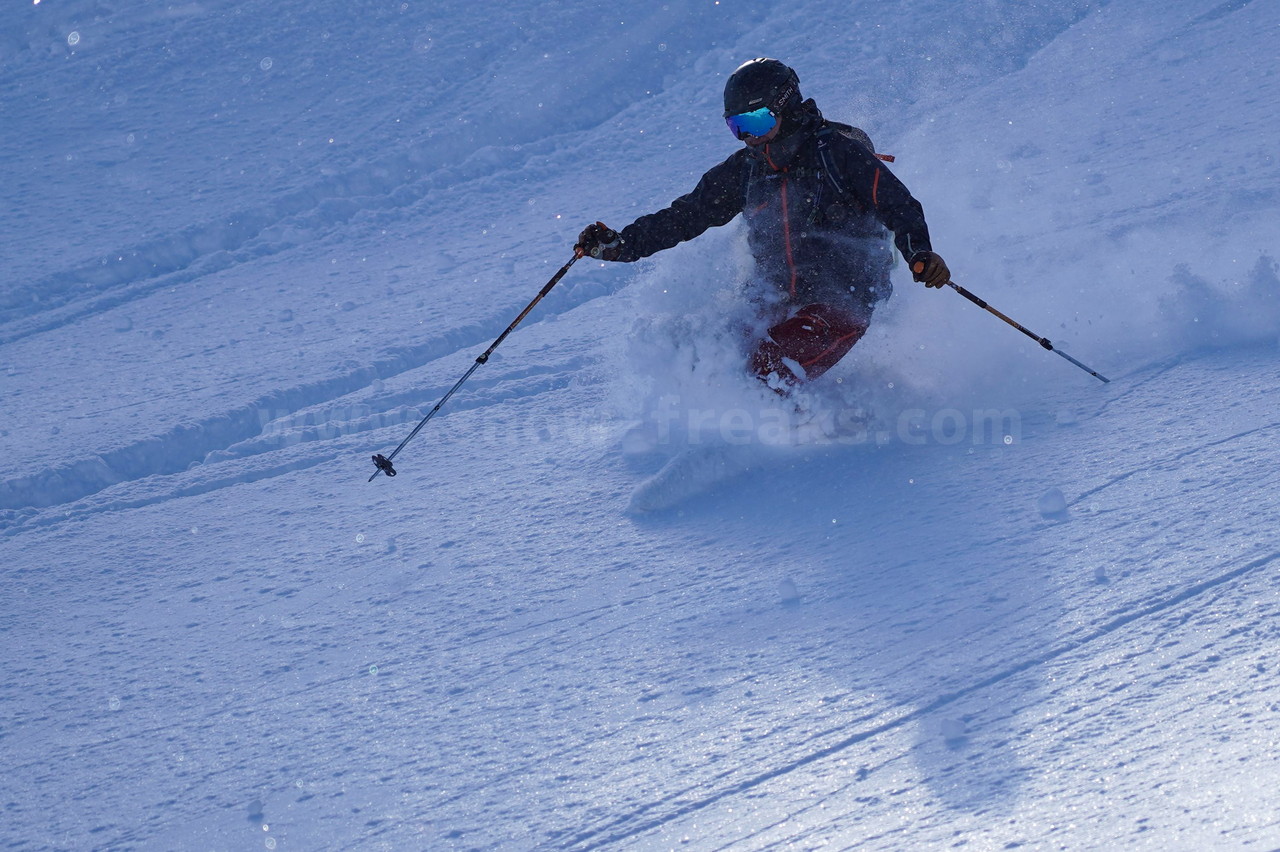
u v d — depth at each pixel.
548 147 43.78
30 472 20.38
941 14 51.81
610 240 17.39
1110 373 17.16
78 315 31.70
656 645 11.96
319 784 10.55
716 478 15.77
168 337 28.94
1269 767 8.02
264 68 51.38
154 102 49.00
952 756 9.22
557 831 9.27
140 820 10.45
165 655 13.59
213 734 11.72
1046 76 42.56
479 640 12.77
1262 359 16.59
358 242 35.78
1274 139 29.78
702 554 13.94
